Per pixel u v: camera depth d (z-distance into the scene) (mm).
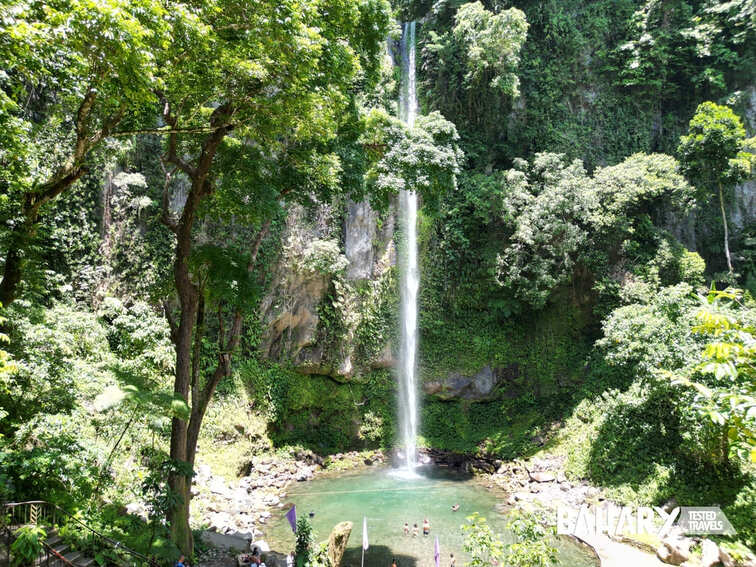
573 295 29031
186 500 12852
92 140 10656
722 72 32688
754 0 30703
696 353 16984
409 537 16875
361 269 29625
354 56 12945
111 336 19453
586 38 33688
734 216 32594
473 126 31594
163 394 11664
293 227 27969
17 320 13453
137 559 10844
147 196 24344
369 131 17438
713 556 13938
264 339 27156
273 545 15977
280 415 26656
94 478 13539
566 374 28141
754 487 15711
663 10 32875
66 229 21906
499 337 29656
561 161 29547
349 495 21453
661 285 25922
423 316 29797
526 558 9586
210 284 13445
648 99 33656
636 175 26578
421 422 28922
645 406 20188
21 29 7301
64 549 9961
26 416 13367
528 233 26578
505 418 28172
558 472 22453
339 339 28578
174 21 8727
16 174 10805
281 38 9805
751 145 26359
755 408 5363
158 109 12867
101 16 7500
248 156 14570
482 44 28328
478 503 20406
